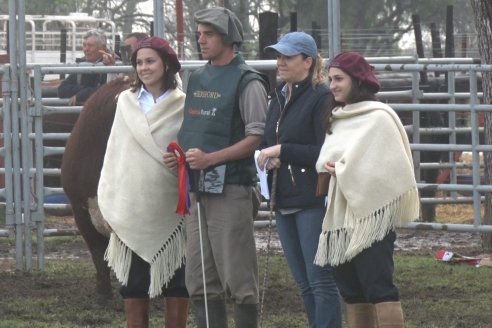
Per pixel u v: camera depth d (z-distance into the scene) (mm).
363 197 9266
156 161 10414
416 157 20500
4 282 15641
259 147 10250
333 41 12750
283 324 12695
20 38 16500
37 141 16672
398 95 20625
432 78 25688
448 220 23734
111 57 17719
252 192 10500
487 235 18641
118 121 10617
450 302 14188
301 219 10094
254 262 10406
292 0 56844
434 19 59906
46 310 13680
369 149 9328
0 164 22891
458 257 17547
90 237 13836
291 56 10016
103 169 10656
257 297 10391
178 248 10531
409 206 9391
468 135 23984
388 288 9422
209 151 10227
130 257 10516
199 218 10172
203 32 10266
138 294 10586
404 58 20656
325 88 10039
